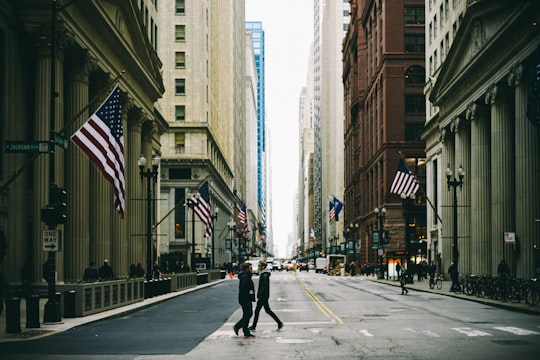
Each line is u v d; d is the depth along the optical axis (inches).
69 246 1475.1
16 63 1353.3
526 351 592.7
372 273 3828.7
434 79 2792.8
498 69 1860.2
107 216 1760.6
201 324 887.7
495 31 1882.4
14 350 612.4
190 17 3759.8
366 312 1077.1
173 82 3735.2
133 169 2155.5
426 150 3068.4
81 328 824.9
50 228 840.9
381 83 3757.4
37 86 1347.2
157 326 856.9
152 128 2407.7
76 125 1514.5
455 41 2220.7
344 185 6259.8
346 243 4559.5
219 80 4771.2
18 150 797.2
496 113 1919.3
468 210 2322.8
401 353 580.4
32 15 1338.6
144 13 2364.7
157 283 1536.7
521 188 1656.0
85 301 944.9
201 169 3668.8
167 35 3750.0
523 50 1636.3
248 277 737.0
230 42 5629.9
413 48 3585.1
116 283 1120.8
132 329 813.9
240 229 5177.2
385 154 3548.2
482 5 1931.6
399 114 3545.8
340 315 1017.5
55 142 826.8
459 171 1731.1
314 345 644.7
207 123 3769.7
